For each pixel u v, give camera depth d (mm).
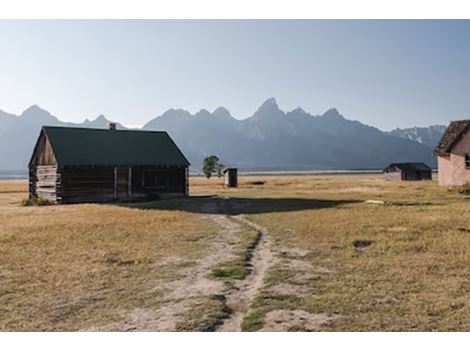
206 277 9648
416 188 42656
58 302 8078
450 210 20500
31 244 13672
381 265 10273
